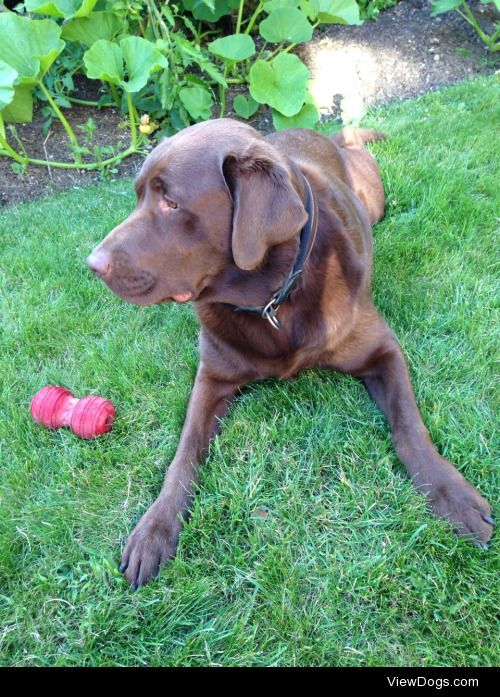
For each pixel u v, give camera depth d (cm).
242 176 81
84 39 182
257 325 98
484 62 221
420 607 78
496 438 97
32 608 83
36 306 137
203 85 191
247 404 108
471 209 145
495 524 86
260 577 83
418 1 243
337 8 190
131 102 178
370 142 174
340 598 80
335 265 97
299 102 180
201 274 89
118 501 96
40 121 207
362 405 106
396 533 86
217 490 94
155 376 117
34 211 173
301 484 94
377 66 221
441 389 106
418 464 93
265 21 183
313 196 93
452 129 179
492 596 78
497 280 127
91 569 87
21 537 92
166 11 181
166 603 81
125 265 87
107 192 180
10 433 108
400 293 125
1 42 166
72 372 120
